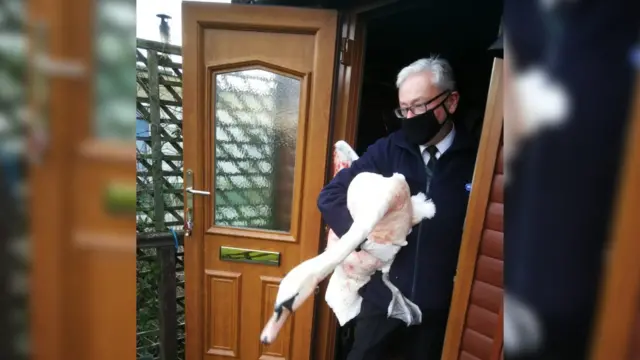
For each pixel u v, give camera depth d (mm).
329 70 1795
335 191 1349
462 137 1354
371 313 1357
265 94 1914
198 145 1934
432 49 2637
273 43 1823
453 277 1329
